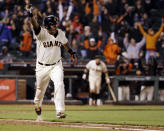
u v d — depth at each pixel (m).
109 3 77.62
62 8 75.56
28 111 39.81
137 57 71.69
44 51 23.78
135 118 31.03
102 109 47.09
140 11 79.25
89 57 68.50
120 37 72.31
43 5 75.00
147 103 61.66
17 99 59.88
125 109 47.62
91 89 58.69
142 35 73.75
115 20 75.00
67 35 70.94
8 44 70.00
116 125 21.47
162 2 83.44
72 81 64.00
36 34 23.27
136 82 62.28
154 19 81.62
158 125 22.12
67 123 22.16
